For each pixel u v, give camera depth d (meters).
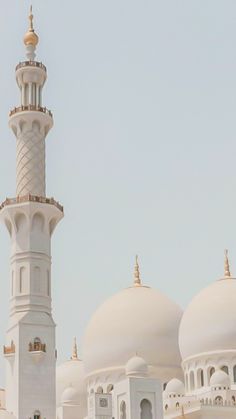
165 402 133.00
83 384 158.75
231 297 139.25
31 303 119.81
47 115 128.75
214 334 136.50
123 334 145.50
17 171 127.06
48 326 119.88
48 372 117.81
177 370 145.00
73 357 168.50
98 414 122.00
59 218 126.94
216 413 124.88
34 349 117.31
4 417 112.06
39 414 115.19
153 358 144.12
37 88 131.25
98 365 145.88
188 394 137.38
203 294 142.88
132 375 128.50
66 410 145.62
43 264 122.62
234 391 127.50
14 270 122.19
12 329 119.44
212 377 130.25
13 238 124.00
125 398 120.31
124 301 150.38
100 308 152.88
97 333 147.62
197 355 137.38
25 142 127.19
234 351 134.62
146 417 119.81
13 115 128.12
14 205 123.06
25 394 115.06
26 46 134.25
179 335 143.50
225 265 149.25
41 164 127.25
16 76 131.75
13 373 116.81
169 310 149.88
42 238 123.69
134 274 158.88
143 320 146.75
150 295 151.88
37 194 125.25
